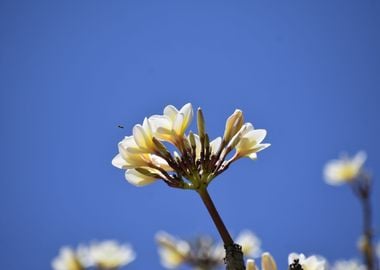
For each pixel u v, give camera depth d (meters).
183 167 0.98
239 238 2.12
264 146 1.01
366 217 2.05
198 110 0.99
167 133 0.99
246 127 1.03
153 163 1.00
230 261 0.91
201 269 2.13
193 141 0.99
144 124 1.00
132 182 1.00
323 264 0.95
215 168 0.99
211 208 0.95
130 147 1.00
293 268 0.92
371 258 1.90
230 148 1.00
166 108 1.02
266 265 0.93
